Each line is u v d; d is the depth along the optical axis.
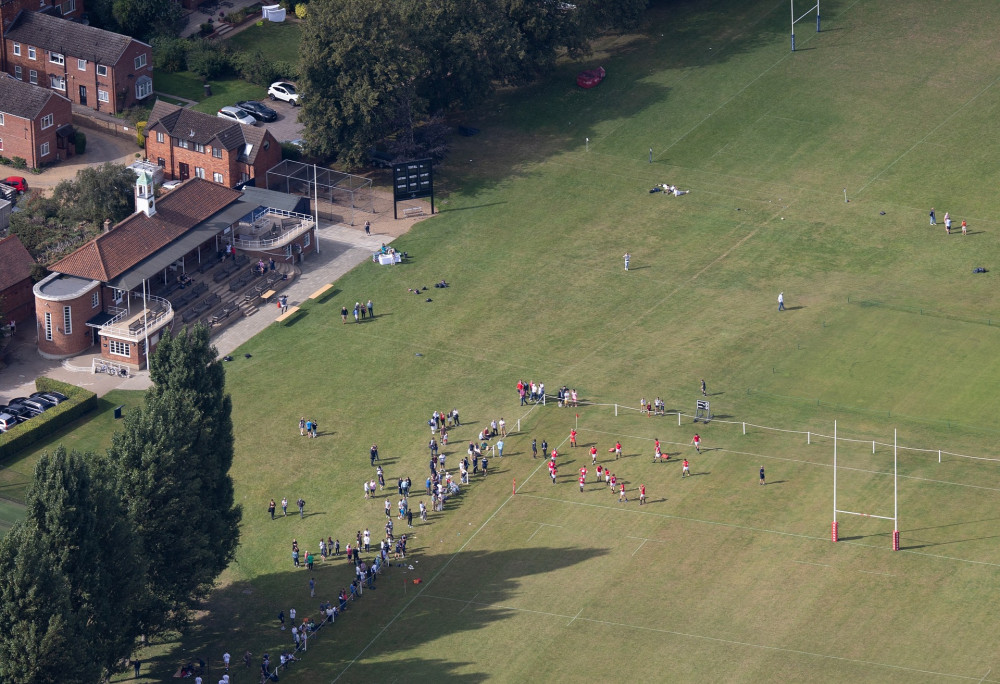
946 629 132.62
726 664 129.88
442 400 166.25
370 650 133.38
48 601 114.44
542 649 132.12
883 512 146.38
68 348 173.25
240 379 170.12
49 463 118.88
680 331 176.25
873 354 170.62
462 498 151.75
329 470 156.88
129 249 177.38
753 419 160.75
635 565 141.38
